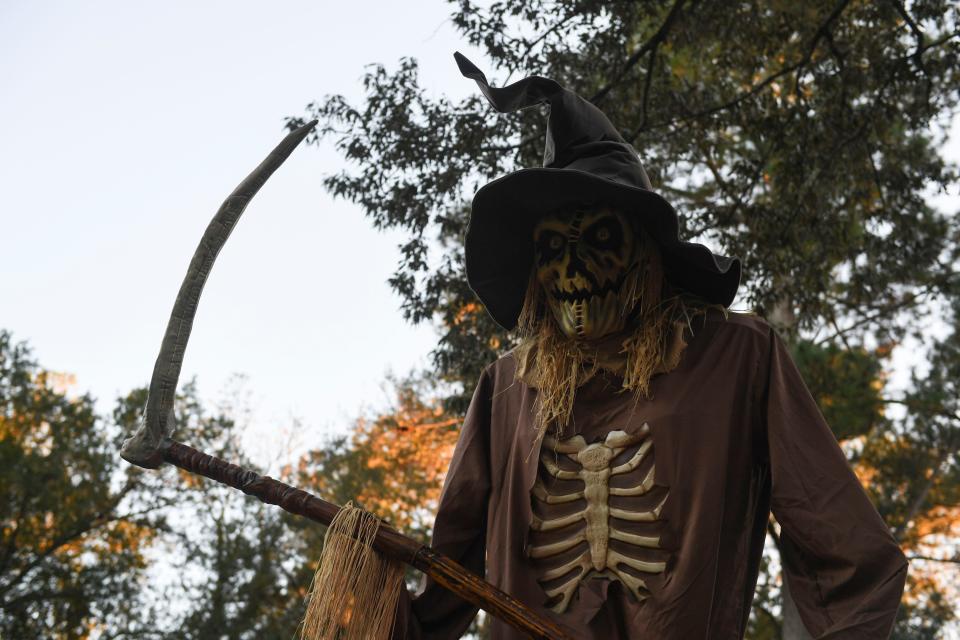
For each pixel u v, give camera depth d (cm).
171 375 335
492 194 377
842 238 1428
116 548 2478
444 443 2464
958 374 1795
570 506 352
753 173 1393
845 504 326
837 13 1338
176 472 2459
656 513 337
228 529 2481
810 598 325
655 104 1361
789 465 336
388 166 1290
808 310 1402
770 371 357
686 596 325
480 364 1261
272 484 336
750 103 1387
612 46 1287
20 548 2306
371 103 1298
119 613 2345
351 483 2514
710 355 359
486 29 1277
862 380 1575
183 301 339
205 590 2422
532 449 364
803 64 1373
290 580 2512
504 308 408
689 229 1386
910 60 1410
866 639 300
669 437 344
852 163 1388
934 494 1909
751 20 1351
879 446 1898
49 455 2288
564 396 365
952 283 1641
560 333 381
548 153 399
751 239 1355
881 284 1554
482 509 384
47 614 2291
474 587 327
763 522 353
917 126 1398
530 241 393
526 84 391
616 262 367
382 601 331
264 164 348
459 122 1284
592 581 339
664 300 371
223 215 344
